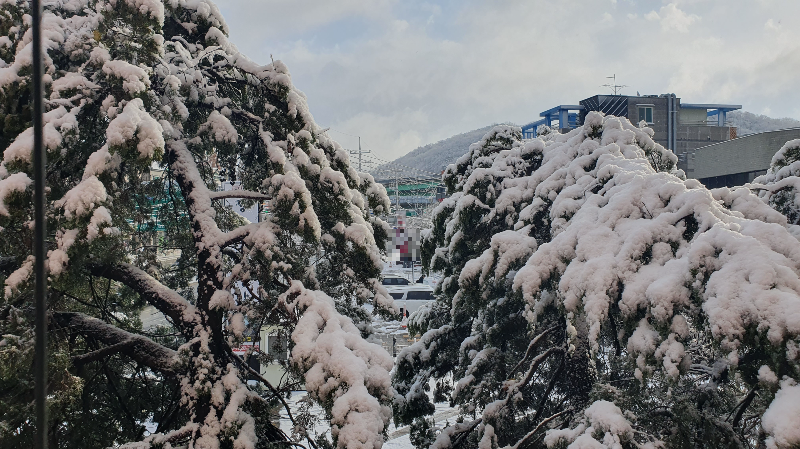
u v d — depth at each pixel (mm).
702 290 5965
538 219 9422
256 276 7754
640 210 7469
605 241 7168
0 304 7047
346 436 5555
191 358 7180
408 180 44625
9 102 6578
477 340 10156
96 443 8078
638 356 6105
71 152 7191
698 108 38188
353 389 5914
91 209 6016
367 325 9039
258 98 9242
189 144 8852
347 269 8516
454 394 9234
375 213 10094
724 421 6449
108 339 7871
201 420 6812
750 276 5559
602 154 9094
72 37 7289
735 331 5355
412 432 10617
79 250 6078
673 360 5824
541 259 7590
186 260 11039
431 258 12078
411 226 34812
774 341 5117
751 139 23516
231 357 7824
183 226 10750
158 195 10141
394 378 10945
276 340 8109
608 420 6078
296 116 8609
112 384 8758
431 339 11039
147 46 7141
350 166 9445
